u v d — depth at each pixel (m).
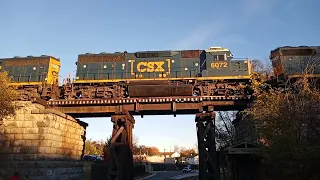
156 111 29.70
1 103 20.95
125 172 26.48
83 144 34.44
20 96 29.19
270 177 18.72
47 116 27.12
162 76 32.88
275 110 17.27
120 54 34.12
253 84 28.22
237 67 31.69
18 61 35.31
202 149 26.41
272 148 16.22
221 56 32.09
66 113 30.16
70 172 30.28
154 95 29.39
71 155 30.92
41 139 26.67
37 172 26.06
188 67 33.06
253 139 23.91
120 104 29.23
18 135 26.95
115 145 26.56
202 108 28.69
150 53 33.59
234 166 21.17
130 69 33.34
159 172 78.81
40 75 34.25
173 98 28.45
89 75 33.44
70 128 31.12
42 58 35.12
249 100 28.12
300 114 16.42
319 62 29.08
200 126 27.62
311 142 16.14
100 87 31.58
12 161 26.48
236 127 34.81
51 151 26.89
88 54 34.69
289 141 15.53
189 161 131.38
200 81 31.09
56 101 29.50
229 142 44.19
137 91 29.20
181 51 33.78
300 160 15.64
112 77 33.16
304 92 17.94
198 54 33.59
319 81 26.67
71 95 31.42
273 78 29.33
